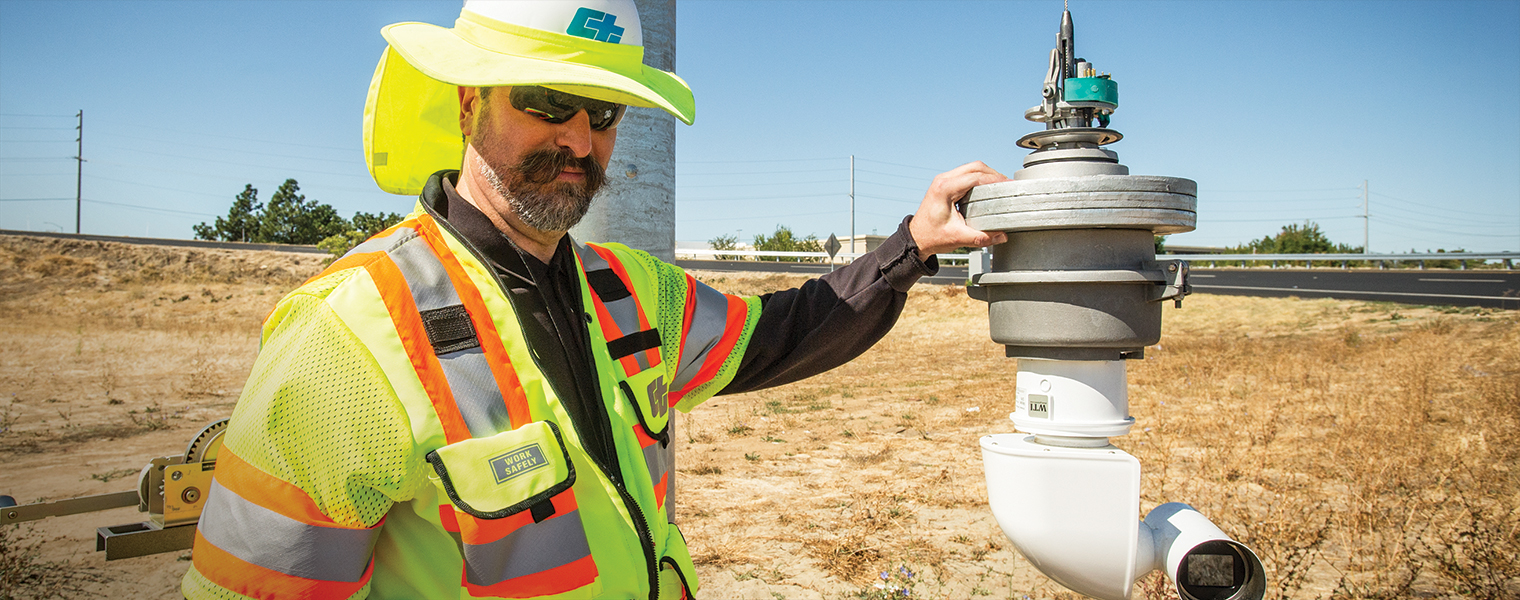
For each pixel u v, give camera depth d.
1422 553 3.96
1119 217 1.22
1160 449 5.87
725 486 5.92
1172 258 1.27
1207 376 10.54
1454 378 8.87
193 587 1.05
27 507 2.40
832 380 12.23
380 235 1.25
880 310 1.60
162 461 2.14
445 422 1.06
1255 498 4.88
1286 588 3.49
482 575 1.07
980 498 5.36
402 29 1.29
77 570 4.23
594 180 1.30
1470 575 3.55
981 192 1.37
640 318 1.43
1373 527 4.20
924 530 4.76
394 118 1.52
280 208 62.12
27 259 29.58
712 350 1.60
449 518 1.08
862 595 3.84
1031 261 1.31
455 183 1.41
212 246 38.16
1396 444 5.78
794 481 6.02
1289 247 55.19
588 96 1.22
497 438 1.07
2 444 7.68
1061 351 1.33
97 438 8.04
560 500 1.11
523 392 1.13
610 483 1.18
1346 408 7.19
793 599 3.84
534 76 1.17
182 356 15.34
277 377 1.04
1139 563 1.34
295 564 1.01
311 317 1.07
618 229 2.21
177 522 2.09
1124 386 1.36
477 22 1.27
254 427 1.03
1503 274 26.00
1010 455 1.37
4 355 15.27
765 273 32.16
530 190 1.23
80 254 30.75
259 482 1.02
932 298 22.42
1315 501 4.71
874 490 5.66
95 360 14.73
